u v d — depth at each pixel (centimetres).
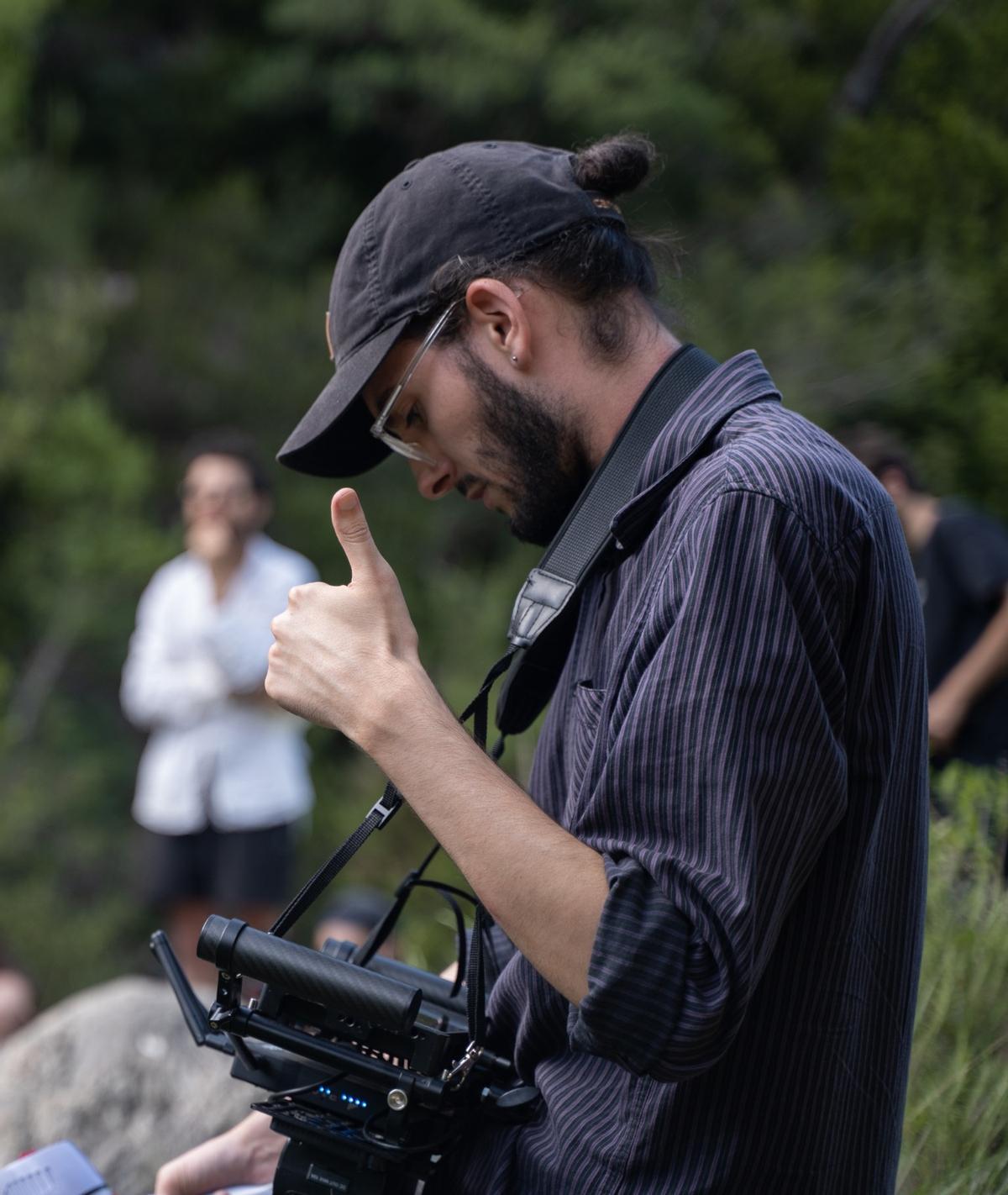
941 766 438
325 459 189
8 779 947
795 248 1100
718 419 159
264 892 564
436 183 171
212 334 1209
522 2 1228
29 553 1022
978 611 462
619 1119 155
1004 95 1038
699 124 1132
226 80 1312
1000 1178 217
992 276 1002
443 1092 162
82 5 1325
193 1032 181
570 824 154
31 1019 551
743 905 131
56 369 1060
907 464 483
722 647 138
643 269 175
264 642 560
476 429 172
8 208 1132
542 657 178
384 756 152
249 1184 214
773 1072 151
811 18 1188
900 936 160
